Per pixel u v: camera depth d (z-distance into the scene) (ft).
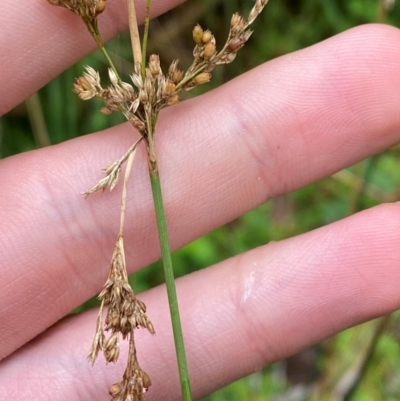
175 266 0.51
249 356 0.40
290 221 0.55
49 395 0.39
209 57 0.32
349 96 0.37
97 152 0.38
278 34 0.54
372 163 0.44
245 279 0.39
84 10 0.32
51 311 0.39
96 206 0.38
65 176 0.38
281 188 0.39
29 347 0.39
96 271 0.39
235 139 0.37
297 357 0.52
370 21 0.53
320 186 0.55
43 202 0.37
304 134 0.37
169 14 0.51
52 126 0.49
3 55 0.37
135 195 0.37
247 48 0.54
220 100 0.38
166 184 0.37
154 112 0.32
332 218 0.54
